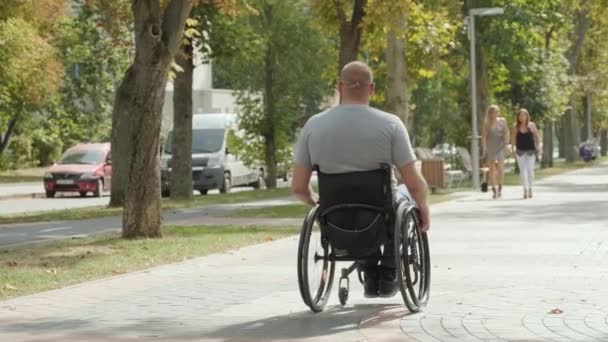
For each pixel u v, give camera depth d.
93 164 56.53
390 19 31.03
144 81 22.94
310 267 13.25
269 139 58.31
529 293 14.40
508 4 57.03
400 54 37.97
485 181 43.06
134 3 22.86
